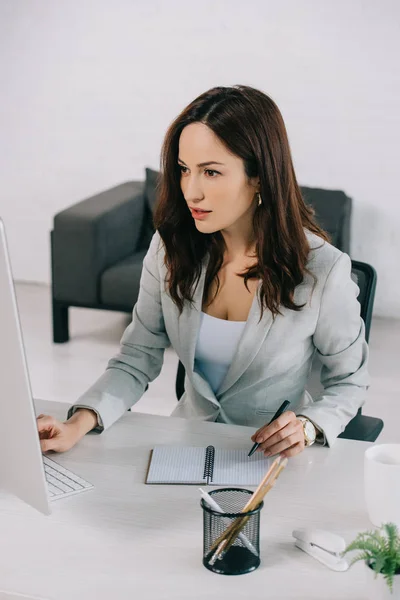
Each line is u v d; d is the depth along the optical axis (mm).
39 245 5773
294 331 2072
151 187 5023
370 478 1600
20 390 1439
